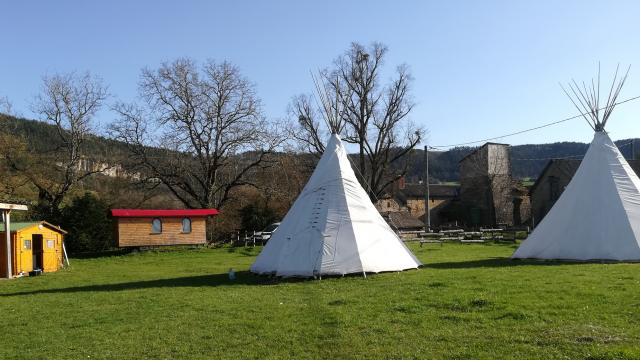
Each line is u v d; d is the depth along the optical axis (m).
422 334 6.83
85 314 9.59
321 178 14.76
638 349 5.50
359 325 7.46
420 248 23.80
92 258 25.97
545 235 16.20
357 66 41.22
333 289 10.95
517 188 51.28
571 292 9.03
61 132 34.28
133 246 27.92
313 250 13.19
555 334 6.43
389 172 47.03
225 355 6.44
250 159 37.97
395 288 10.55
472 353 5.92
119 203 38.91
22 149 33.44
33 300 11.75
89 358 6.63
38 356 6.84
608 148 16.59
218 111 35.75
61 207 33.28
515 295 8.97
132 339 7.45
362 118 41.50
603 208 15.57
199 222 29.80
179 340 7.27
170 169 35.59
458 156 81.88
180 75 34.72
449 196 64.31
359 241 13.43
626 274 11.23
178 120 35.09
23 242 18.17
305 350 6.46
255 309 9.11
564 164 46.38
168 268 19.30
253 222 37.91
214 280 14.07
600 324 6.77
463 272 12.77
